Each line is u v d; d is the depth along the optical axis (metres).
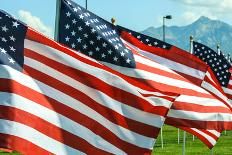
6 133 10.92
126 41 17.84
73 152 11.75
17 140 10.98
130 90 12.41
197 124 17.14
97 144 12.16
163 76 16.09
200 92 17.11
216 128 17.36
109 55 14.62
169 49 18.66
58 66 11.88
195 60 18.58
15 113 11.05
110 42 14.55
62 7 14.23
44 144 11.34
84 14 14.31
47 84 11.71
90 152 12.02
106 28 14.59
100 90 12.23
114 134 12.36
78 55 12.00
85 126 12.00
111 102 12.31
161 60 18.56
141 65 15.62
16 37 11.38
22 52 11.36
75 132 11.84
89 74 12.12
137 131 12.51
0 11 11.40
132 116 12.45
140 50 18.12
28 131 11.16
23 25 11.48
